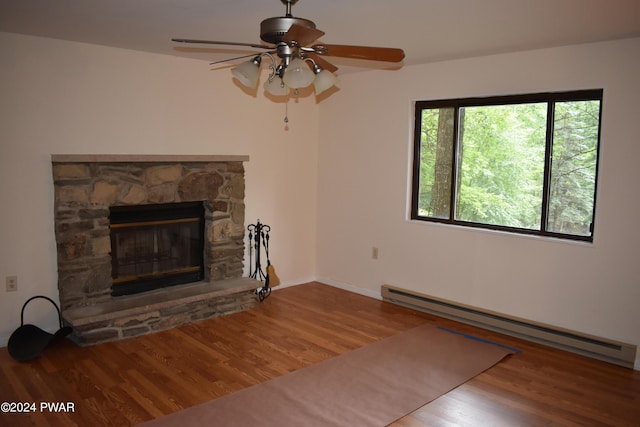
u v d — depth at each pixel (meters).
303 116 5.35
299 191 5.41
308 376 3.28
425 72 4.47
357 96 5.07
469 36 3.36
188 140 4.44
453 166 4.43
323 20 2.98
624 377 3.35
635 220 3.42
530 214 4.02
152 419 2.70
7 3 2.72
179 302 4.11
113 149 4.01
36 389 3.02
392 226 4.89
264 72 4.90
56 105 3.70
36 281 3.74
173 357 3.53
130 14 2.93
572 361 3.60
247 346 3.76
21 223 3.63
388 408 2.89
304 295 5.14
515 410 2.90
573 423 2.77
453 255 4.44
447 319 4.48
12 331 3.67
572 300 3.76
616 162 3.46
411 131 4.67
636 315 3.46
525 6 2.65
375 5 2.66
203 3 2.68
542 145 3.90
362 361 3.53
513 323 4.04
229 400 2.93
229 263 4.71
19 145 3.57
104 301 3.98
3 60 3.44
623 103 3.40
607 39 3.40
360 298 5.08
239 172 4.67
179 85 4.33
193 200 4.39
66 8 2.82
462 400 3.00
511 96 4.02
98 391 3.01
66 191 3.71
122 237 4.18
